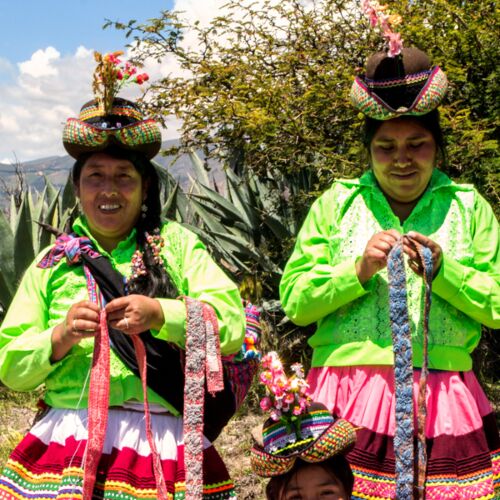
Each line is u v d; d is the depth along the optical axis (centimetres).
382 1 646
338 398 316
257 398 654
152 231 288
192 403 260
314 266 325
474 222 322
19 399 706
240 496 484
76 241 284
